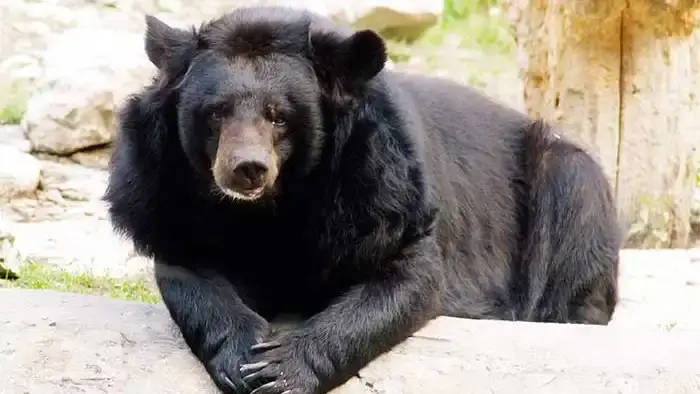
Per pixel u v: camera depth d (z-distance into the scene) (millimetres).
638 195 17203
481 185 12141
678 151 17172
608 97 17016
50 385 8836
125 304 10109
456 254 11500
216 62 9031
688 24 16719
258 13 9508
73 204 20328
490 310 11781
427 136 11195
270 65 9039
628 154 17125
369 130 9453
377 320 9180
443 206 11000
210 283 9547
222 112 8922
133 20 28656
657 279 14859
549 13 17250
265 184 8727
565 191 12445
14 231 18453
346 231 9562
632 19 16734
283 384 8656
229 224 9742
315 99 9219
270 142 8875
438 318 9969
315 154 9336
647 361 9133
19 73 25875
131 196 9695
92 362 9039
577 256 12344
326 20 9992
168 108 9383
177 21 28484
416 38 29406
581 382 8891
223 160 8656
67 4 28844
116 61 23531
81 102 22328
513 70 28234
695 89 17188
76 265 16766
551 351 9281
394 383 8953
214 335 9023
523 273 12492
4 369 8945
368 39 9203
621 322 12984
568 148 12695
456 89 12719
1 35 27469
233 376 8758
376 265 9586
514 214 12578
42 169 21359
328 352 8883
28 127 22734
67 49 24797
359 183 9461
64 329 9438
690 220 17953
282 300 10328
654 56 16844
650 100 16969
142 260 17000
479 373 9008
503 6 18531
